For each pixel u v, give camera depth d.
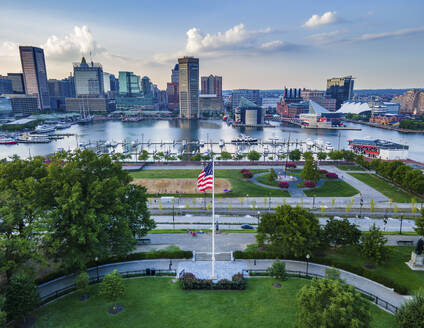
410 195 121.94
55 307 49.06
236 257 68.69
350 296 39.28
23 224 58.94
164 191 127.75
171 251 70.31
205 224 93.94
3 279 54.88
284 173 155.12
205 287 55.72
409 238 81.00
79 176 61.75
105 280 47.41
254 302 51.56
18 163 68.38
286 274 58.16
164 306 50.12
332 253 70.81
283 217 67.06
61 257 56.03
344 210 107.12
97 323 45.47
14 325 44.28
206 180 58.31
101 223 55.53
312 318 39.25
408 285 58.06
